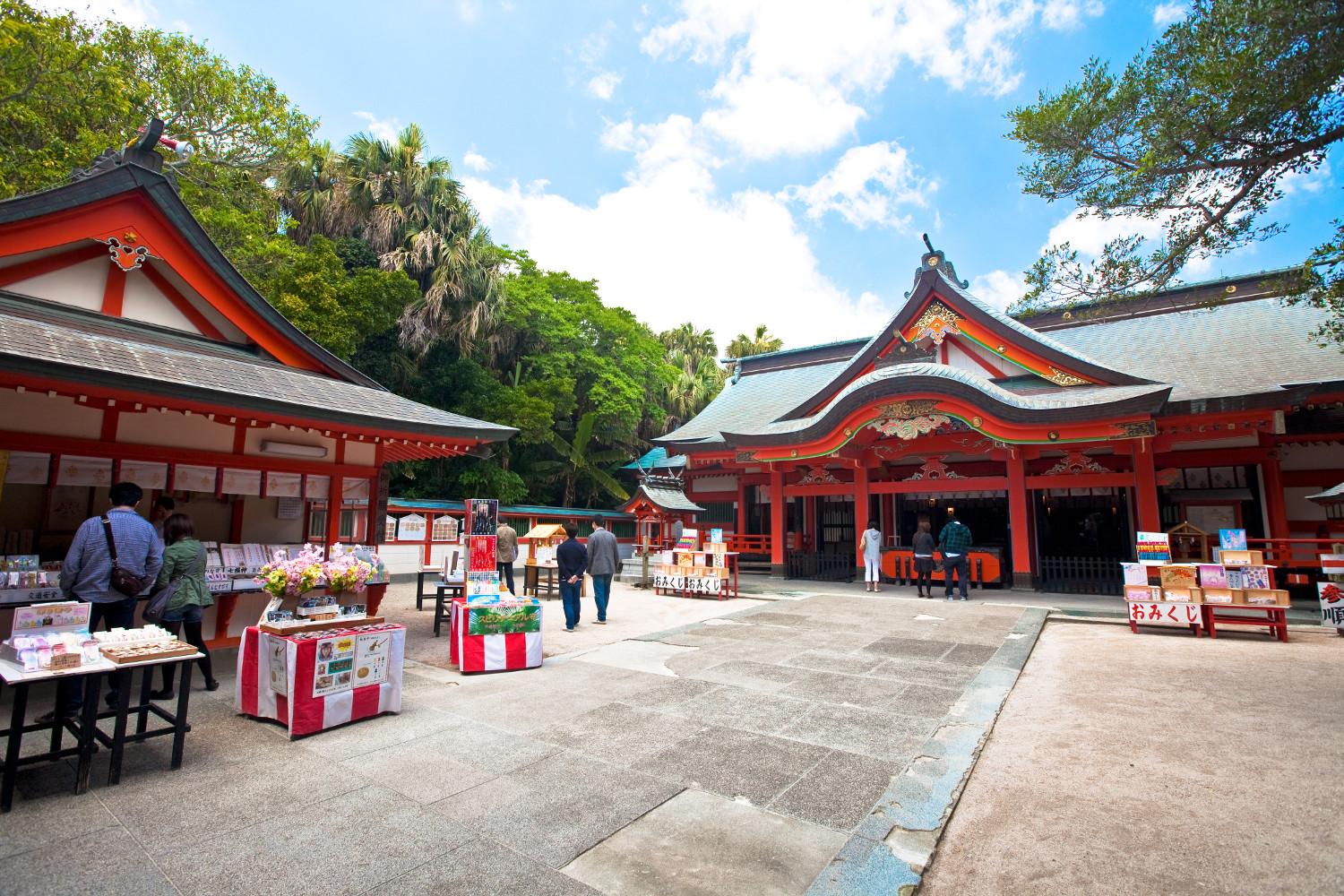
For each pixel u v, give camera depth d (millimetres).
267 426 8375
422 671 6898
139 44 16844
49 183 13555
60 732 3842
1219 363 14344
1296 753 4430
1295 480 13930
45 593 6359
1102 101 6219
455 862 3064
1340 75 4859
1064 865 3086
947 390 13602
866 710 5516
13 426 6395
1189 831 3377
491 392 25938
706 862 3078
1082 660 7520
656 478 16766
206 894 2779
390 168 23969
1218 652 7840
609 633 9109
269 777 4066
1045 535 17672
